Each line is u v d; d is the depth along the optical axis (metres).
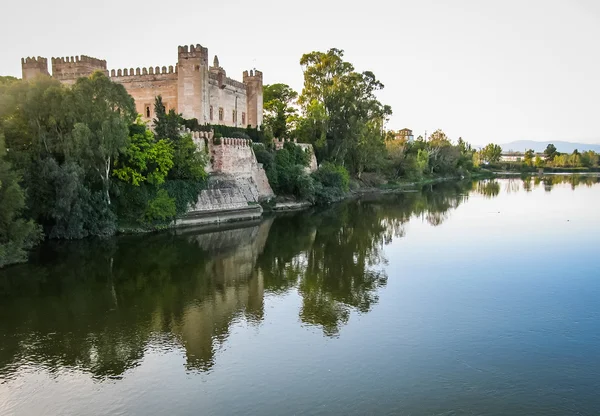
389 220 65.94
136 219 52.31
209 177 62.59
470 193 107.50
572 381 21.31
